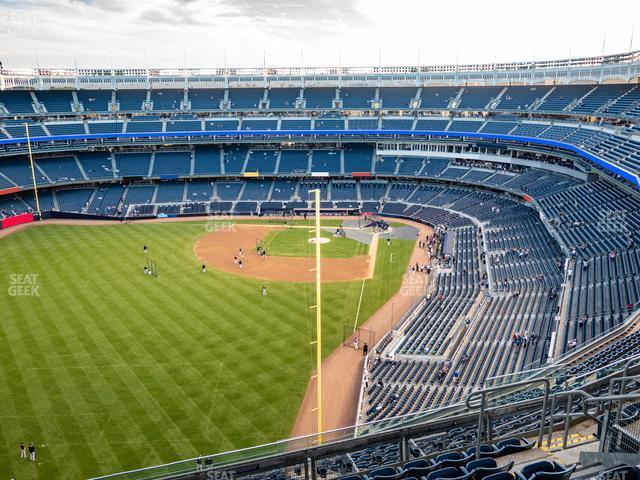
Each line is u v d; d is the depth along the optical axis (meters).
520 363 33.16
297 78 105.62
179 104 103.31
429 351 38.38
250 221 86.94
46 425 29.88
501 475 11.21
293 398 33.16
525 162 83.69
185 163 98.75
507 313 42.41
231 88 106.62
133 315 45.41
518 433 15.18
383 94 104.94
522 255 55.09
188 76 104.31
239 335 41.91
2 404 31.95
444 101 99.75
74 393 33.16
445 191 91.00
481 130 90.62
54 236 73.88
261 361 37.78
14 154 85.81
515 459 13.30
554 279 45.94
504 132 86.75
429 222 82.56
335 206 92.94
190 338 41.09
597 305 36.44
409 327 43.12
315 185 97.94
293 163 99.88
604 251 45.47
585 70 77.81
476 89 98.75
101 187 94.31
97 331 42.09
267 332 42.69
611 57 74.12
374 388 34.03
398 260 64.81
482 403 13.53
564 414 13.84
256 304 48.88
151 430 29.53
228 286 53.84
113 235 75.31
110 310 46.44
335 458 16.20
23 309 46.41
